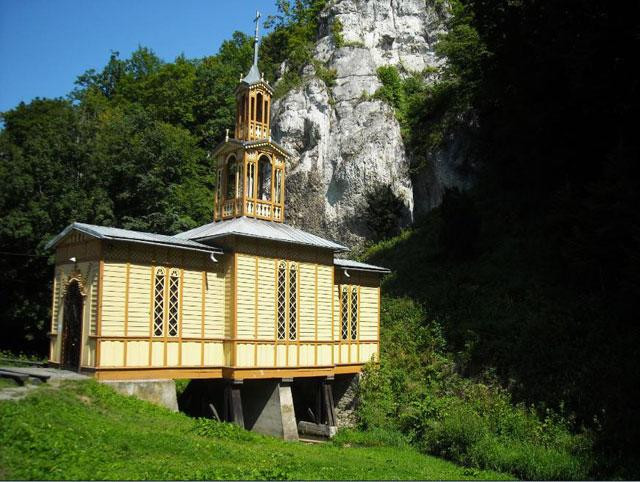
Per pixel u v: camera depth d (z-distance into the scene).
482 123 43.34
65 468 12.51
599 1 28.27
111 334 20.30
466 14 50.22
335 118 51.78
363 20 58.75
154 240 21.38
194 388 26.41
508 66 36.34
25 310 35.94
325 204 49.28
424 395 27.05
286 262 25.58
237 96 28.69
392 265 40.31
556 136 33.56
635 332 24.56
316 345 26.52
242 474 14.03
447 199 37.97
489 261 35.00
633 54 26.95
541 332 26.67
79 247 21.95
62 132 41.41
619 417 20.86
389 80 54.50
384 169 48.06
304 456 18.25
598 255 26.61
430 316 32.38
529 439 21.88
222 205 27.97
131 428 16.56
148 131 44.75
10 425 14.02
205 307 22.98
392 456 22.08
